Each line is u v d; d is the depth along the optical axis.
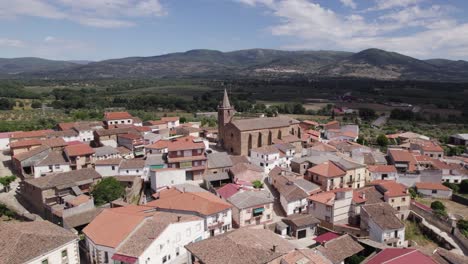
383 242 75.69
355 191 95.69
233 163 112.94
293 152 124.88
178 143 110.12
